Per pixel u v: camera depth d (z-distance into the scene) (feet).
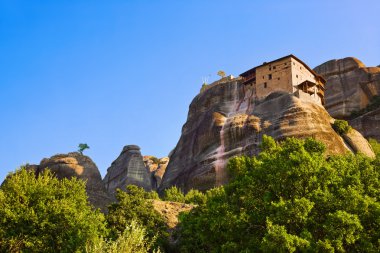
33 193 123.85
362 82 380.99
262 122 288.92
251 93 333.42
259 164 119.85
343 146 264.52
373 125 338.75
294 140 120.06
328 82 399.85
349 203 95.66
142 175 334.44
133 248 81.35
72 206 123.13
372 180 109.70
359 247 91.86
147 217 148.66
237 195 110.93
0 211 115.75
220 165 285.84
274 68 319.06
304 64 322.75
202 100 369.50
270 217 93.86
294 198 99.14
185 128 369.91
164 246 144.56
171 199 237.86
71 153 259.39
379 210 94.43
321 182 102.78
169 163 358.43
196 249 133.28
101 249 81.46
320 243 85.71
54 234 117.50
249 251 90.99
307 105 282.56
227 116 328.49
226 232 101.30
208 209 112.88
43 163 253.44
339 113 374.02
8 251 112.57
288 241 84.17
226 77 378.94
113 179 342.03
